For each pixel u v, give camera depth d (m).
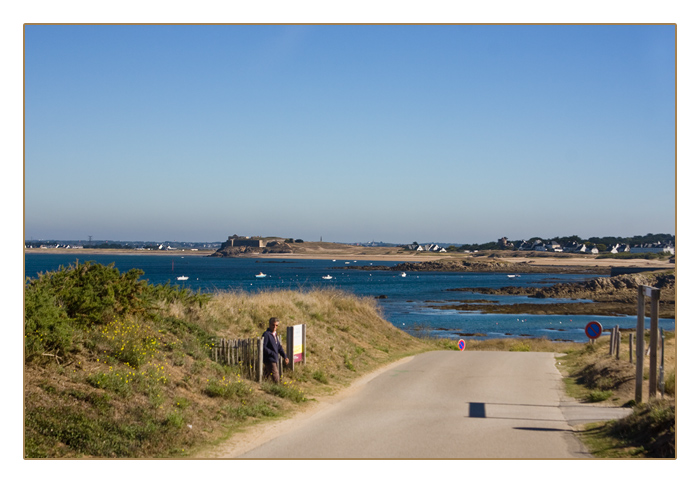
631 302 80.25
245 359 13.52
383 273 184.88
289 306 21.53
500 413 11.40
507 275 182.12
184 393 10.41
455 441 8.91
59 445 7.29
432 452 8.24
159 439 8.23
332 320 23.28
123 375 9.56
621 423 9.36
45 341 9.08
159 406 9.17
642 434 8.55
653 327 10.34
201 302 16.59
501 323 57.88
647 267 128.00
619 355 17.75
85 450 7.41
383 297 87.44
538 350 29.03
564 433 9.58
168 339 12.86
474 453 8.20
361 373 17.19
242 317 18.19
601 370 15.83
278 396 12.27
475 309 70.81
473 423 10.32
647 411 9.15
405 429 9.78
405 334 28.12
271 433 9.44
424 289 107.12
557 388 14.91
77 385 8.70
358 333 23.48
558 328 54.72
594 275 181.38
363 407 12.06
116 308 12.54
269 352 13.37
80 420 7.85
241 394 11.50
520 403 12.65
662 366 10.27
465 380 15.98
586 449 8.48
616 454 8.05
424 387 14.80
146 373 10.23
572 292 91.50
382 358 20.58
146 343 11.59
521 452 8.26
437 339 32.28
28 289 9.70
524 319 61.31
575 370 18.08
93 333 10.97
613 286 92.56
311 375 15.16
